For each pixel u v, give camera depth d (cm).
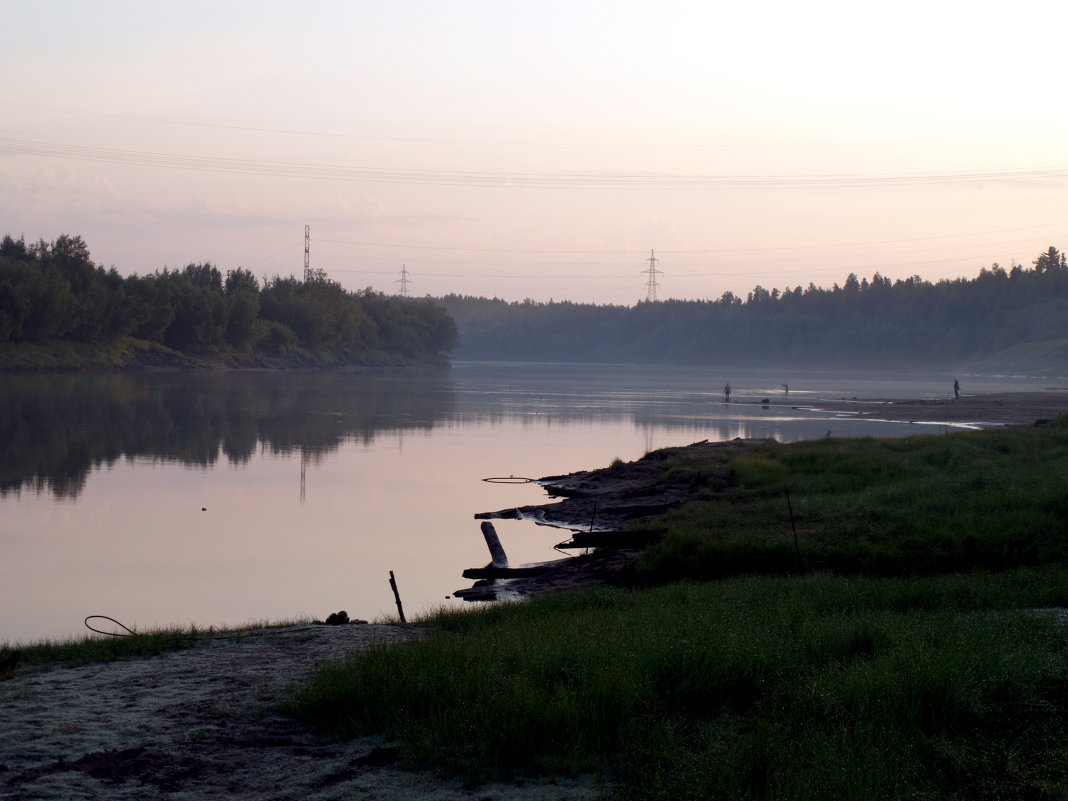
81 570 2353
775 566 1886
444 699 837
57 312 12612
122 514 3145
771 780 647
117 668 1114
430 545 2684
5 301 11881
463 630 1372
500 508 3347
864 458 3086
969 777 683
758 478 2973
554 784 698
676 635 983
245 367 16688
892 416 7531
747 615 1181
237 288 18912
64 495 3497
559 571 2214
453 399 9719
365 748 786
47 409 7025
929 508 2141
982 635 1012
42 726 847
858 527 2056
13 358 11881
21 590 2139
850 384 15262
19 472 4038
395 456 4878
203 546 2655
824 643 1004
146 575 2300
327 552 2586
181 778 717
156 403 7969
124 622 1850
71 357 12744
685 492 3138
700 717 823
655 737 744
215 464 4434
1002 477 2397
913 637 989
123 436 5472
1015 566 1731
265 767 741
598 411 8238
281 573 2330
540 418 7419
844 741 695
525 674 876
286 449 5075
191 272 19212
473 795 679
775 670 892
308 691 888
